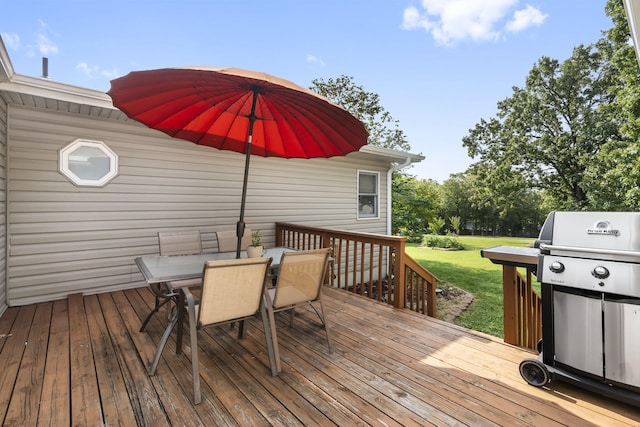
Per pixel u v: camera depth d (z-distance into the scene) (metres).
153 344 2.65
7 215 3.57
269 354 2.20
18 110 3.62
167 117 2.65
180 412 1.78
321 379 2.14
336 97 15.68
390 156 7.24
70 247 3.99
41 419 1.71
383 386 2.06
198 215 5.04
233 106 2.76
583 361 1.86
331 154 3.19
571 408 1.83
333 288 4.52
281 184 6.12
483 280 8.38
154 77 2.06
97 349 2.56
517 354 2.50
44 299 3.83
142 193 4.51
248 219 5.66
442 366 2.32
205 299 2.02
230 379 2.13
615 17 11.54
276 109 2.71
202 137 3.31
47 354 2.46
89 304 3.73
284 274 2.42
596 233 1.80
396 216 16.12
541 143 15.52
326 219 6.89
